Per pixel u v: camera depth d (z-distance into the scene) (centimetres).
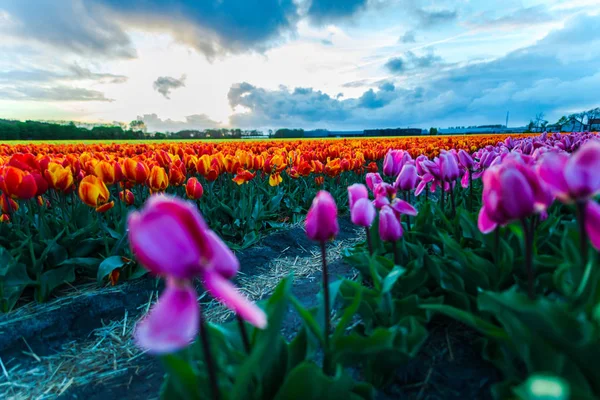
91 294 337
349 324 243
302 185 782
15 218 387
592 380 120
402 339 167
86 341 290
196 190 394
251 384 136
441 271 211
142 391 229
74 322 307
